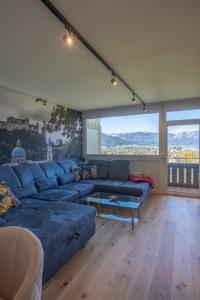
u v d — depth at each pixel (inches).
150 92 154.0
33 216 86.2
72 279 72.2
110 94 157.2
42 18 64.2
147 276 73.4
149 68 105.7
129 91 148.7
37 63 98.2
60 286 68.7
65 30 71.0
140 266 79.4
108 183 163.9
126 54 89.7
